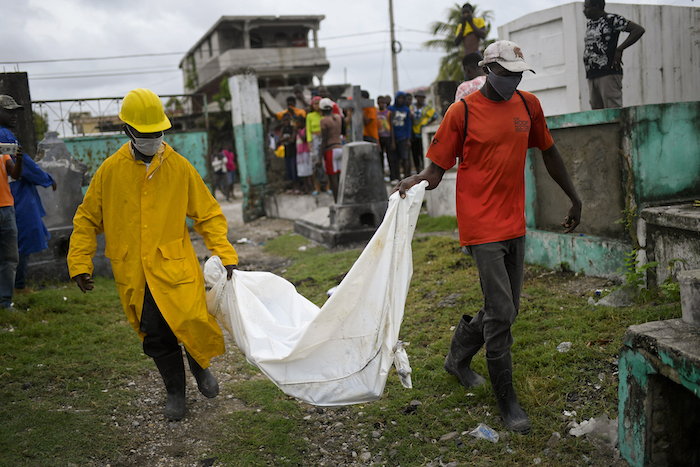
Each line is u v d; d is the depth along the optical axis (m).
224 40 41.53
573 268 4.79
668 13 6.67
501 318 2.75
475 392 3.21
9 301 5.09
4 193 4.93
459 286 4.99
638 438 2.34
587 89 6.15
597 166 4.54
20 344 4.31
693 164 4.23
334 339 2.66
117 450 2.95
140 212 3.02
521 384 3.14
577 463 2.49
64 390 3.59
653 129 4.08
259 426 3.19
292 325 3.06
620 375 2.42
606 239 4.46
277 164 13.50
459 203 2.85
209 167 11.76
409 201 2.63
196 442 3.06
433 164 2.82
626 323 3.57
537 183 5.25
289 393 2.71
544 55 6.59
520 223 2.83
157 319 3.13
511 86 2.67
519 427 2.76
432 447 2.80
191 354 3.09
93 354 4.21
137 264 3.05
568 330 3.66
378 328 2.58
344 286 2.58
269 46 42.66
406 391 3.40
